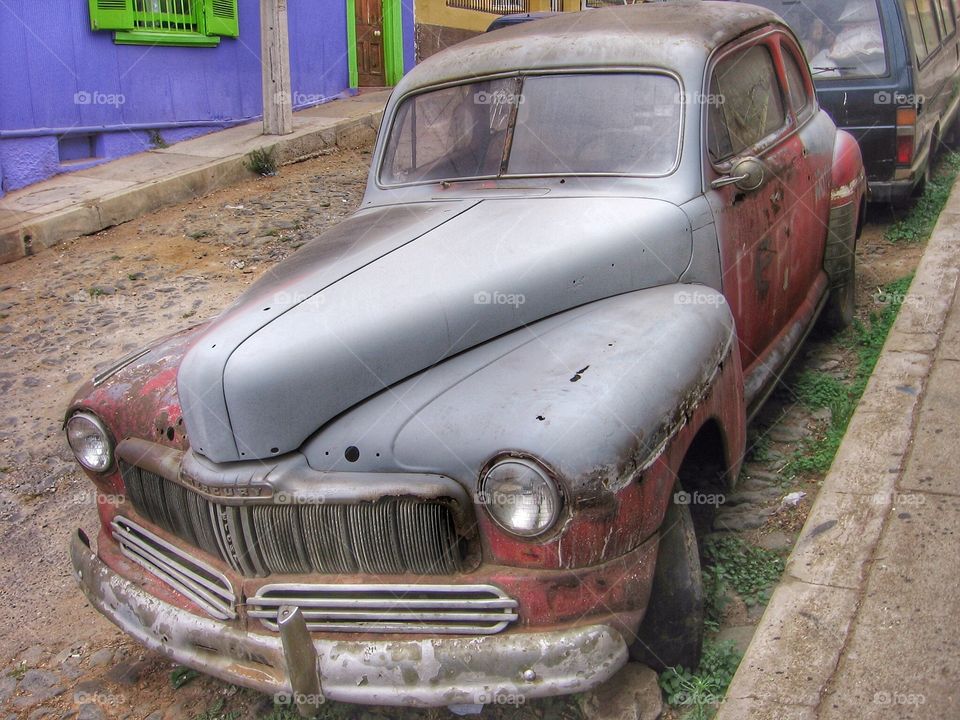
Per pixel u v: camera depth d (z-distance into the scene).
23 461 5.32
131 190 9.52
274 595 2.93
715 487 3.54
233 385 2.84
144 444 3.24
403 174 4.40
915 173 7.46
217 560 3.05
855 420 4.40
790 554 3.62
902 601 3.22
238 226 9.11
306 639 2.70
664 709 3.08
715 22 4.44
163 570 3.24
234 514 2.90
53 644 3.94
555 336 3.25
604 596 2.74
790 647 3.11
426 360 3.11
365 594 2.84
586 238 3.54
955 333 5.15
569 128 4.07
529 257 3.39
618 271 3.58
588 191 3.88
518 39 4.41
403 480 2.77
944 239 6.56
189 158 10.74
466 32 16.58
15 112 9.75
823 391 5.10
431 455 2.78
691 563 3.08
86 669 3.76
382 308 3.07
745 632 3.42
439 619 2.79
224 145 11.30
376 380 3.02
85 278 7.94
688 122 3.92
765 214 4.37
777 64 4.96
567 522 2.63
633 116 4.00
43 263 8.42
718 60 4.18
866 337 5.67
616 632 2.76
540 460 2.60
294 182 10.73
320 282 3.25
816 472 4.40
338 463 2.88
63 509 4.92
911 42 7.44
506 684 2.71
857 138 7.37
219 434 2.89
